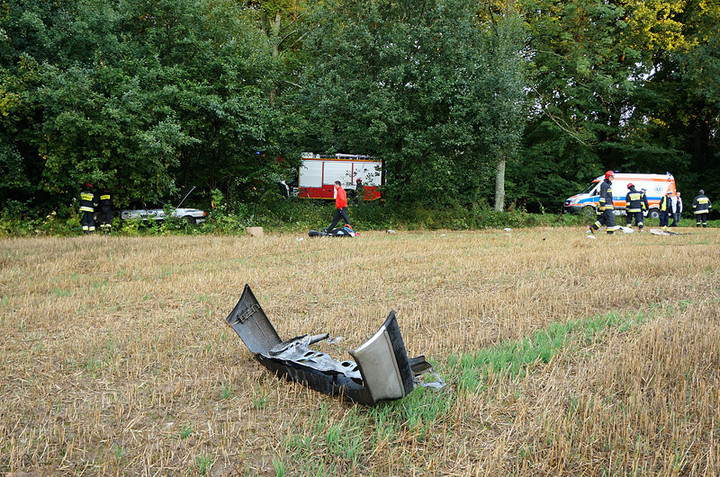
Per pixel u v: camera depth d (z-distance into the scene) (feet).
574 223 77.05
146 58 56.08
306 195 89.56
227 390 12.43
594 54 85.87
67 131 49.42
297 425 10.73
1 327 17.98
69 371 13.84
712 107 98.94
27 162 54.24
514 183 103.24
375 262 32.99
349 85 59.00
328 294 23.94
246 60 60.59
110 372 13.73
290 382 13.10
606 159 110.52
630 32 90.94
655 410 11.11
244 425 10.72
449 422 10.79
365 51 59.31
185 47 58.13
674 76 98.07
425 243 44.01
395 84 58.95
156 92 53.98
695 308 20.57
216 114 56.08
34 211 53.98
